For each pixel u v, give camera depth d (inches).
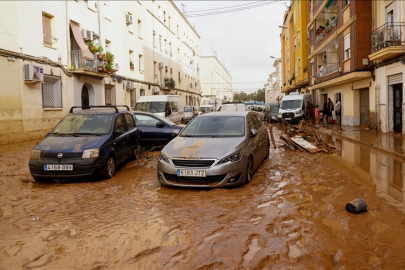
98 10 928.3
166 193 242.4
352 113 846.5
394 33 597.6
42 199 234.4
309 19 1251.2
